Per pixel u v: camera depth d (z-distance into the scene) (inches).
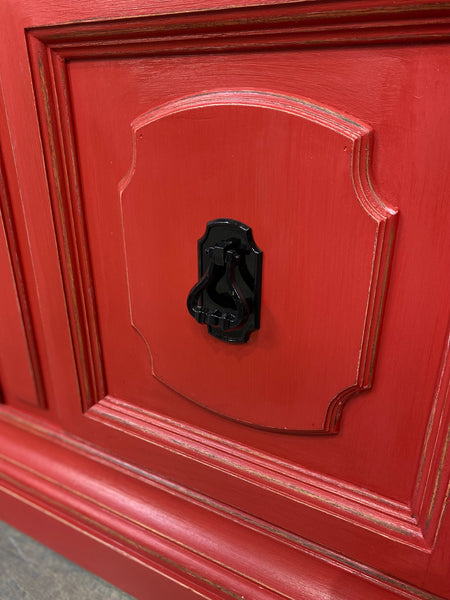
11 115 20.4
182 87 17.1
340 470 20.3
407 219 15.1
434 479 17.6
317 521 21.2
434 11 12.3
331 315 17.4
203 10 15.0
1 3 18.3
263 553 23.2
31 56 18.7
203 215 18.4
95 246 22.3
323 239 16.4
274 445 21.7
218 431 23.3
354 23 13.4
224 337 19.6
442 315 15.7
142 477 26.4
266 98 15.6
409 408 17.6
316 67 14.8
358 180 15.2
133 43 16.9
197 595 24.4
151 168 18.6
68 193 21.2
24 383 28.9
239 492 23.1
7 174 22.6
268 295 18.4
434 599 19.6
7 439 31.4
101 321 24.3
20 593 27.5
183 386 22.7
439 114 13.6
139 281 21.4
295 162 15.8
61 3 17.1
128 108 18.4
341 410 19.1
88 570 29.0
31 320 26.5
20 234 24.0
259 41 15.0
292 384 19.5
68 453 29.3
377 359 17.5
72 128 19.9
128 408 25.9
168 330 21.8
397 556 19.6
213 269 17.9
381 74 14.0
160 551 25.1
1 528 32.1
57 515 28.7
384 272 15.9
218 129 16.6
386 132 14.5
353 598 21.1
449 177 14.1
